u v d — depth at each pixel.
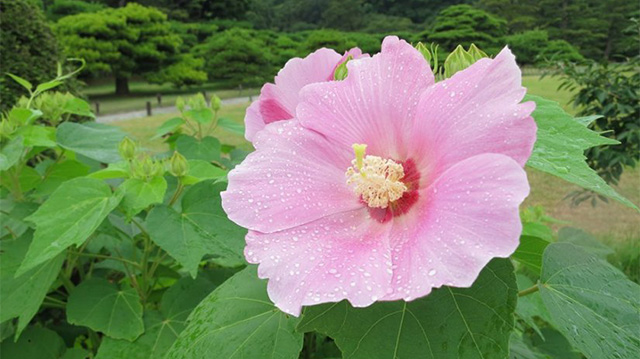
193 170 0.36
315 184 0.20
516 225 0.14
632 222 1.29
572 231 0.49
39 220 0.30
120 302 0.34
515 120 0.16
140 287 0.39
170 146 0.59
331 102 0.20
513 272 0.18
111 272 0.48
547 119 0.21
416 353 0.18
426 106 0.19
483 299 0.18
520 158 0.16
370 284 0.16
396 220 0.19
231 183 0.19
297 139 0.20
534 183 1.62
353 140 0.20
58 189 0.31
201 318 0.25
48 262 0.34
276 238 0.18
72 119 0.75
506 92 0.17
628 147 1.04
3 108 0.80
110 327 0.33
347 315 0.19
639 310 0.20
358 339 0.19
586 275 0.21
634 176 1.66
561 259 0.21
